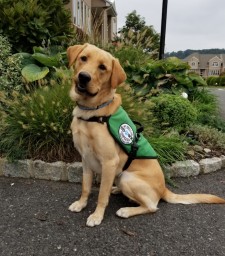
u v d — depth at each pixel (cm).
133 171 88
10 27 173
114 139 82
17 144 113
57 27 197
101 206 83
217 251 73
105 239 75
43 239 75
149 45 205
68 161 110
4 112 118
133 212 85
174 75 181
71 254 70
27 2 183
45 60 158
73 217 85
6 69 146
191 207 93
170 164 115
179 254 71
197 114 163
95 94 78
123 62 177
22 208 88
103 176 81
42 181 107
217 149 136
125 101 120
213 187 108
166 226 82
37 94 119
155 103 147
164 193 93
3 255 68
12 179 108
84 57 80
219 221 86
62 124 111
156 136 130
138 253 71
